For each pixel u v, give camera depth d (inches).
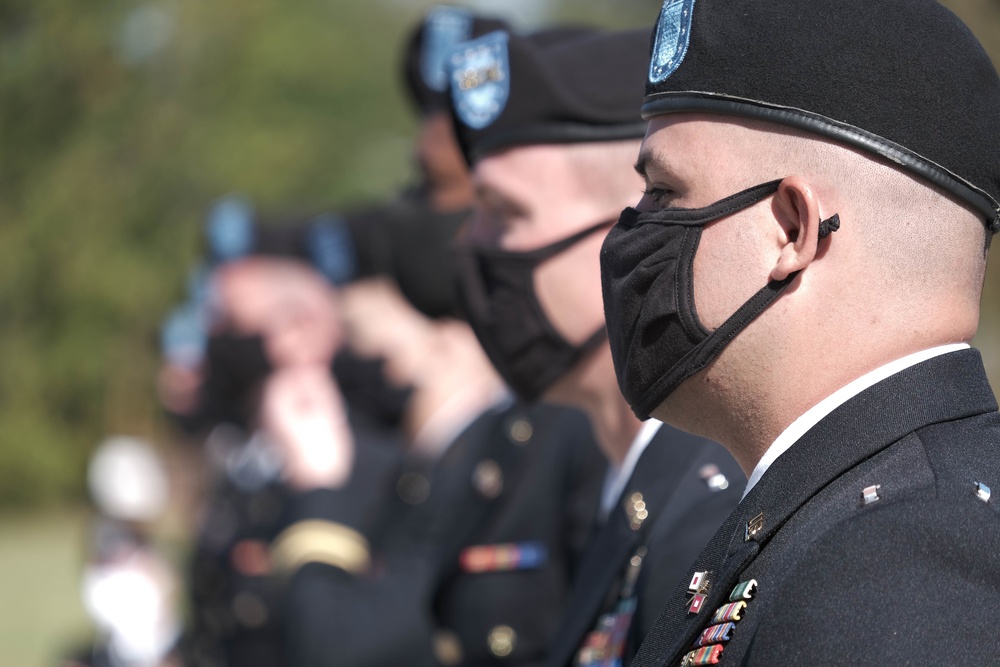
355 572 234.4
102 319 1510.8
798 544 84.1
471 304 153.6
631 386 99.7
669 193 97.5
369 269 323.9
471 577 204.5
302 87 1839.3
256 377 338.3
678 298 94.3
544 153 149.5
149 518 445.4
